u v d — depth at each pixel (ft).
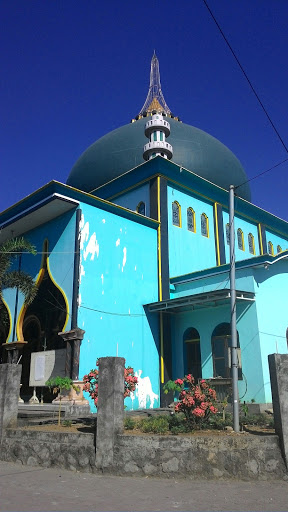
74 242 55.26
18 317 62.90
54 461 27.73
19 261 65.67
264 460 24.58
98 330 53.52
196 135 86.74
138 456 25.41
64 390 49.75
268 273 54.24
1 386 32.83
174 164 70.64
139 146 82.38
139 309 59.47
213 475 24.27
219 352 55.06
